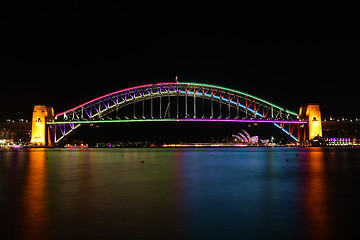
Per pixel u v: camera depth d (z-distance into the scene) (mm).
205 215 17703
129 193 24844
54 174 39719
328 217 17219
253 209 19156
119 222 16281
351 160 69625
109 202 21281
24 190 26359
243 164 58094
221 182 31797
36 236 14148
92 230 14984
